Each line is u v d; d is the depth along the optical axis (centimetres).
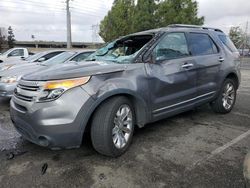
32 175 291
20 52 1502
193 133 417
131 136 353
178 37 419
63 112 284
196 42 452
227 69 498
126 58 365
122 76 328
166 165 309
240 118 499
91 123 313
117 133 326
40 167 309
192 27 466
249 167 301
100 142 312
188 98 424
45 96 287
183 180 276
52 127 283
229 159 322
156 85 367
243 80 1123
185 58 416
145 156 334
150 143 376
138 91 341
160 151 348
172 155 336
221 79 489
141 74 347
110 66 327
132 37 423
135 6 2362
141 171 296
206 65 450
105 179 280
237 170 295
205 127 446
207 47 473
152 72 362
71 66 333
